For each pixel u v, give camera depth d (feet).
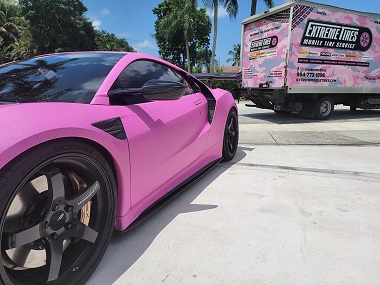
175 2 87.97
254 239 7.14
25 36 102.42
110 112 6.16
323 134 20.71
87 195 5.44
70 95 6.30
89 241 5.59
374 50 30.89
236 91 34.55
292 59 26.76
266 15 28.58
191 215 8.38
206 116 10.96
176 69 10.00
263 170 12.44
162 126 7.63
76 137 5.08
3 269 4.35
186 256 6.49
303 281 5.73
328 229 7.60
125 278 5.80
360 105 33.35
